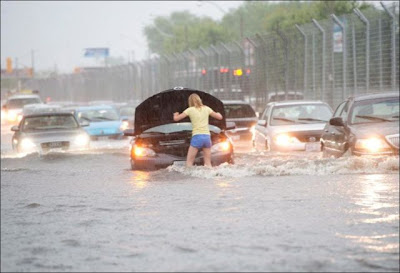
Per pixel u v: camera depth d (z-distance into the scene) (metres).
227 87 97.75
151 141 33.31
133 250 15.74
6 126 104.00
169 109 34.38
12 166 39.72
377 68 60.72
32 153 45.97
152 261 14.65
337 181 26.80
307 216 19.31
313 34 72.62
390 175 28.45
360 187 24.92
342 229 17.39
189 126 34.41
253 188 25.58
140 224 18.97
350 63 65.50
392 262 14.09
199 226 18.33
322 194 23.44
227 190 25.28
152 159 32.94
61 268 14.30
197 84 109.00
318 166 30.38
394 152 31.42
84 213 21.28
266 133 43.31
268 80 82.88
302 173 29.89
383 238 16.27
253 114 52.59
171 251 15.50
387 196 22.61
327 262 14.16
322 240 16.19
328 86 69.50
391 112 33.94
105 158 42.78
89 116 62.59
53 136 46.81
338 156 33.72
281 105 45.00
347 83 65.94
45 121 49.41
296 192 24.11
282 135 41.81
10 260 15.08
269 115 44.66
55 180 31.58
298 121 43.75
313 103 45.16
